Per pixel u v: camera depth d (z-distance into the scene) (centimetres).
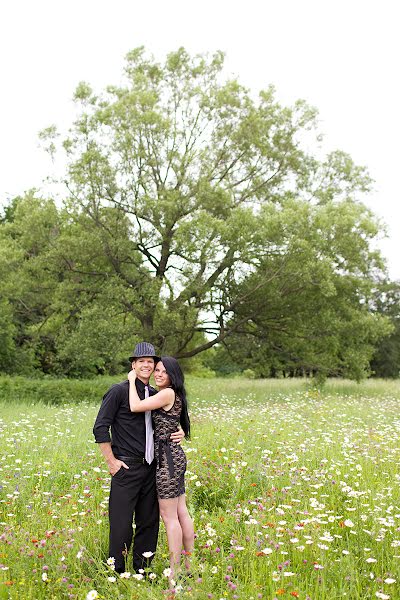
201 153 2039
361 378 2195
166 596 378
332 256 2006
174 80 2203
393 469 725
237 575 422
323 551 450
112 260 2042
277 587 397
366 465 727
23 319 2553
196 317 1995
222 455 750
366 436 952
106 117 1994
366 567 451
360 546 488
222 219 1991
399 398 1839
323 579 405
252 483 646
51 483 663
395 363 4266
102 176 1970
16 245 2200
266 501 571
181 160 2006
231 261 2019
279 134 2308
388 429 1057
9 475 659
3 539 468
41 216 2034
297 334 2261
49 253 2041
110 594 402
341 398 1755
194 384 2695
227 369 4841
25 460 761
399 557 446
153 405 460
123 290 1912
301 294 2144
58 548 454
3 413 1314
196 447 817
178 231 1852
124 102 2002
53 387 1794
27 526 516
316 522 498
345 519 537
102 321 1848
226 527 516
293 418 1164
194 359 4116
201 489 637
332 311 2170
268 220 1869
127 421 466
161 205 1908
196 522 551
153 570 455
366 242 2005
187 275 1964
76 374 2614
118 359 1973
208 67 2198
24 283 2111
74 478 684
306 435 945
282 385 2370
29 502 579
